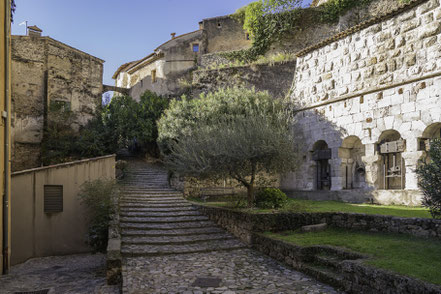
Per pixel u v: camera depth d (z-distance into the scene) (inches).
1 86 370.0
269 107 689.0
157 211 515.8
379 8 743.1
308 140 655.1
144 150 1029.8
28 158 885.8
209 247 376.5
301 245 308.0
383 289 209.9
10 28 400.2
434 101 458.6
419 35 483.2
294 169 472.7
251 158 444.1
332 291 243.9
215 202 573.3
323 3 861.2
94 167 506.3
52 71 938.1
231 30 1106.7
